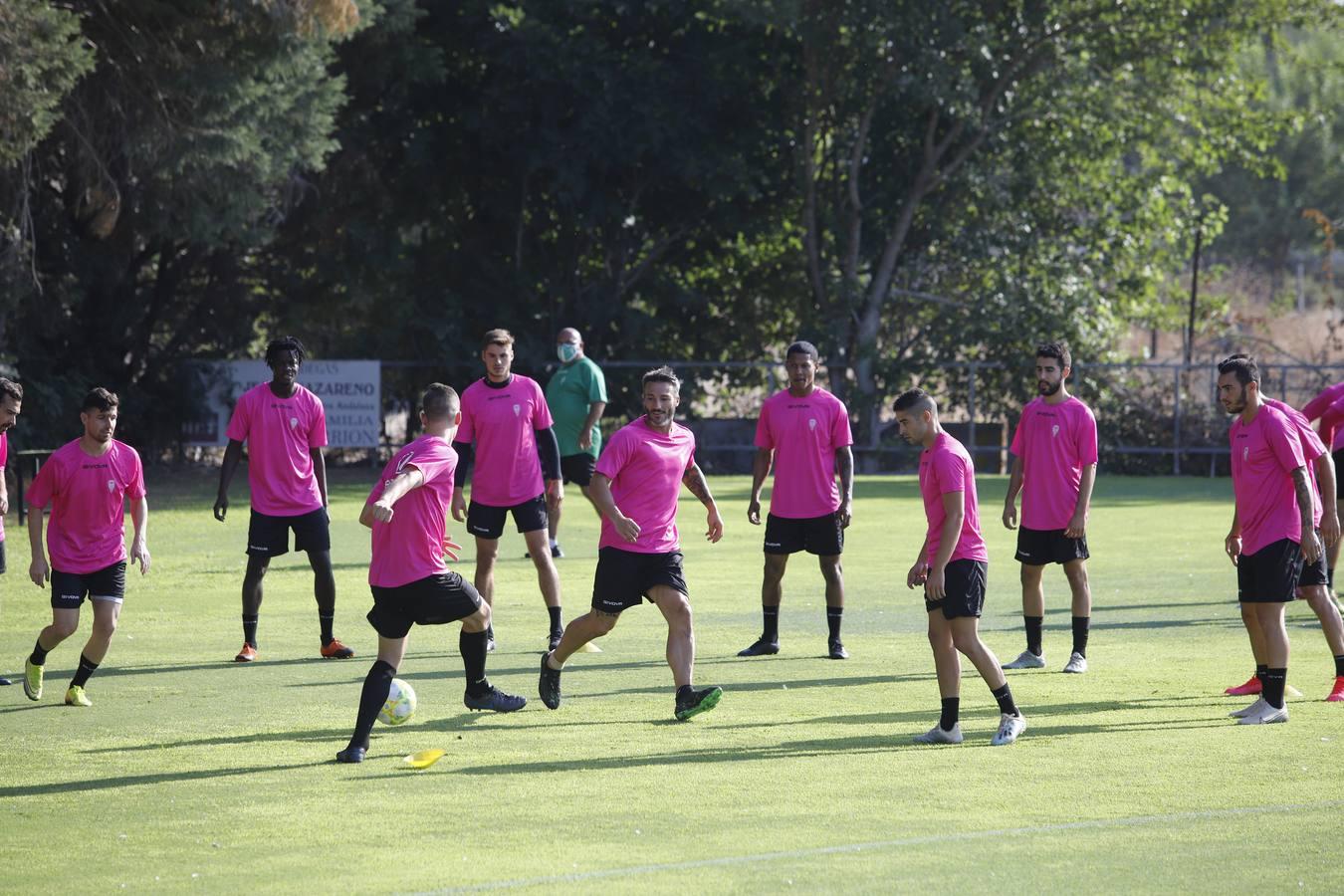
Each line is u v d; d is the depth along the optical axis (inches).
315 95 3878.0
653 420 1226.6
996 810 920.9
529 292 5167.3
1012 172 5216.5
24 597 2023.9
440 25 5039.4
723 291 5620.1
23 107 3036.4
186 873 802.8
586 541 2743.6
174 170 3666.3
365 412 4790.8
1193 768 1031.6
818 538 1529.3
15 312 4025.6
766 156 5182.1
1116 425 4987.7
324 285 4992.6
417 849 844.0
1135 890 761.6
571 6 4800.7
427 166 5064.0
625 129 4822.8
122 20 3560.5
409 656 1549.0
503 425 1536.7
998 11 4943.4
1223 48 4968.0
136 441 4756.4
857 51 4717.0
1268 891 759.1
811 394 1537.9
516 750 1103.6
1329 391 1712.6
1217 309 5940.0
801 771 1029.2
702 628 1747.0
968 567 1117.1
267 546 1518.2
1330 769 1027.3
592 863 812.6
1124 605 1913.1
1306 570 1283.2
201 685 1385.3
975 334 5049.2
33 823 909.2
